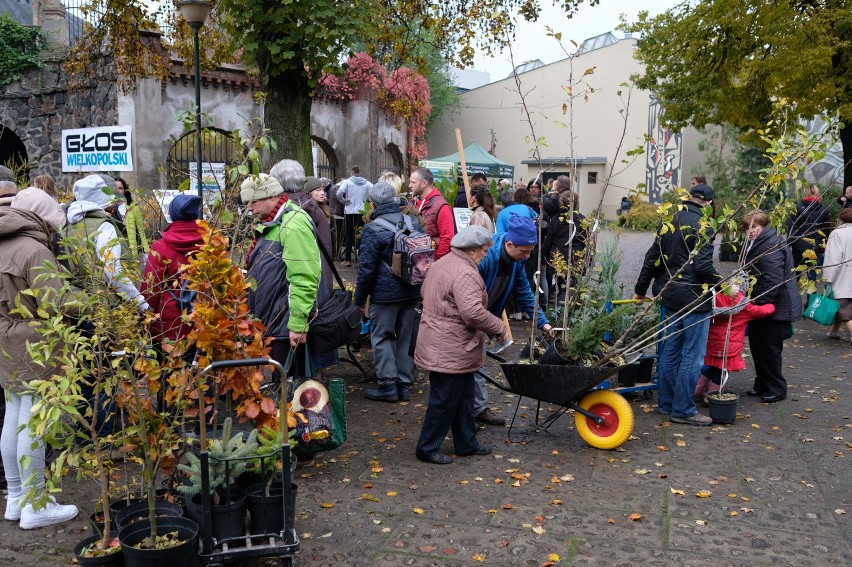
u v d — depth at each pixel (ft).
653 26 57.31
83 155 29.37
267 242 15.61
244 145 12.12
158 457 11.52
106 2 41.83
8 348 12.92
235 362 10.77
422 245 20.44
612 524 13.51
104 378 11.92
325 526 13.34
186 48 44.42
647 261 20.35
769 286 21.04
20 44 57.57
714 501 14.53
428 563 12.07
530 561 12.15
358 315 16.67
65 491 14.80
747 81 51.83
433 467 16.28
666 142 111.34
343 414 15.78
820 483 15.52
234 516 11.07
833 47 44.68
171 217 15.90
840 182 76.43
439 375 16.22
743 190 93.66
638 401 21.94
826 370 26.02
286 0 25.77
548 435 18.57
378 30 35.83
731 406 19.36
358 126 76.54
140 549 10.14
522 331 31.89
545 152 123.65
